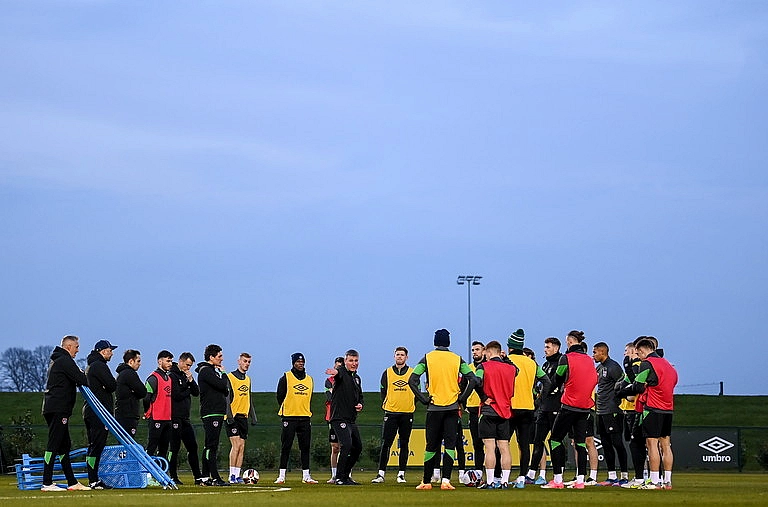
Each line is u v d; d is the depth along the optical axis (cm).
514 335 4481
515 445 6656
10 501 3234
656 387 4134
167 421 4609
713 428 7662
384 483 4831
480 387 4103
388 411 4941
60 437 4125
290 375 5003
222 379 4572
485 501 3150
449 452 4072
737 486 4519
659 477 4297
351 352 4672
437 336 4138
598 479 5509
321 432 8344
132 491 3997
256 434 9444
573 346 4294
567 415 4250
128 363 4591
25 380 17838
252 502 3092
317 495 3525
